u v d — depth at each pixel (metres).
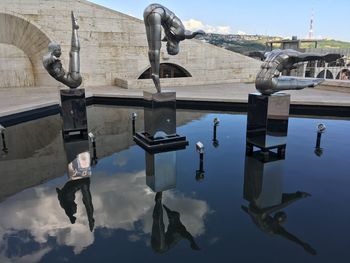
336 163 5.29
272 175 4.78
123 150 6.16
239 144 6.51
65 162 5.48
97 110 10.92
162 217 3.49
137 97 12.06
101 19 16.25
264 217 3.48
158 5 5.75
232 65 19.11
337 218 3.43
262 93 5.47
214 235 3.11
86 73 16.48
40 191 4.25
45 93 13.09
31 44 15.62
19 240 3.04
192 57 18.19
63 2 15.32
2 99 11.01
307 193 4.11
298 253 2.79
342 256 2.74
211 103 11.16
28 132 7.75
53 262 2.70
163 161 5.50
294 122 8.66
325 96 11.38
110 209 3.70
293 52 5.29
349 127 8.01
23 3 14.66
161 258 2.74
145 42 17.64
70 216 3.52
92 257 2.76
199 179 4.65
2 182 4.55
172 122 6.27
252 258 2.73
